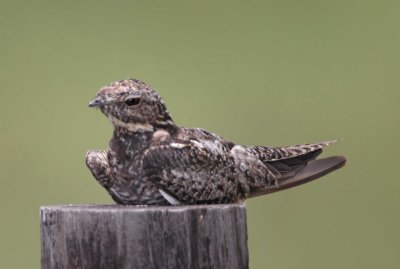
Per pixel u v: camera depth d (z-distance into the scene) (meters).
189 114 16.50
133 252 6.88
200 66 17.48
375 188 15.44
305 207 14.87
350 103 16.81
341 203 15.03
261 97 16.84
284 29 18.56
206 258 6.95
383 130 16.33
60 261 7.04
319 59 17.88
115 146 7.99
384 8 19.16
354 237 14.67
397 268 14.37
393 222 14.88
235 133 16.33
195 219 6.93
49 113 16.59
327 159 9.24
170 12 18.88
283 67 17.66
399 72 17.48
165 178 7.85
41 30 18.34
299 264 14.47
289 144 16.11
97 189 15.40
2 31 18.31
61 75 17.33
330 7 19.19
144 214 6.88
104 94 7.81
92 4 18.95
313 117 16.53
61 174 15.70
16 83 17.17
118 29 18.36
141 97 7.82
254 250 14.50
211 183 8.09
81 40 18.09
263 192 8.94
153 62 17.52
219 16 18.80
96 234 6.92
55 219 7.05
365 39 18.38
